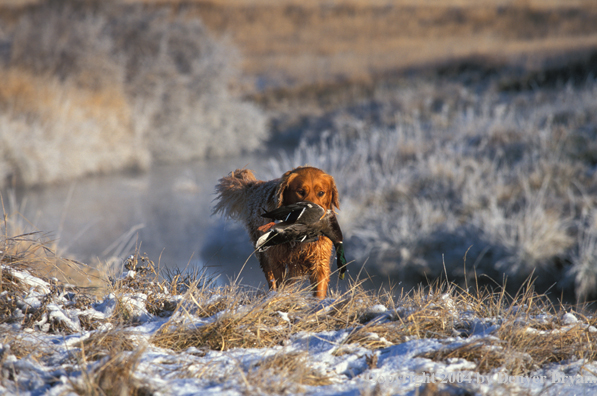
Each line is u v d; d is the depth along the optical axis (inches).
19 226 401.1
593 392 179.9
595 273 510.3
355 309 253.3
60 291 251.0
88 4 1357.0
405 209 655.8
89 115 1120.8
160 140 1219.9
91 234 661.9
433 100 1429.6
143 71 1284.4
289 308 249.4
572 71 1460.4
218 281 442.3
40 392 162.4
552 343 216.7
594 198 621.6
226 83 1428.4
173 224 717.3
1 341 192.2
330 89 1777.8
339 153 873.5
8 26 1451.8
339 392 171.0
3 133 911.0
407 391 172.4
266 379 175.2
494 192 663.1
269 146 1413.6
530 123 853.2
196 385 172.6
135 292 259.0
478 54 1782.7
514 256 551.2
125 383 160.7
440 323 235.8
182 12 1472.7
